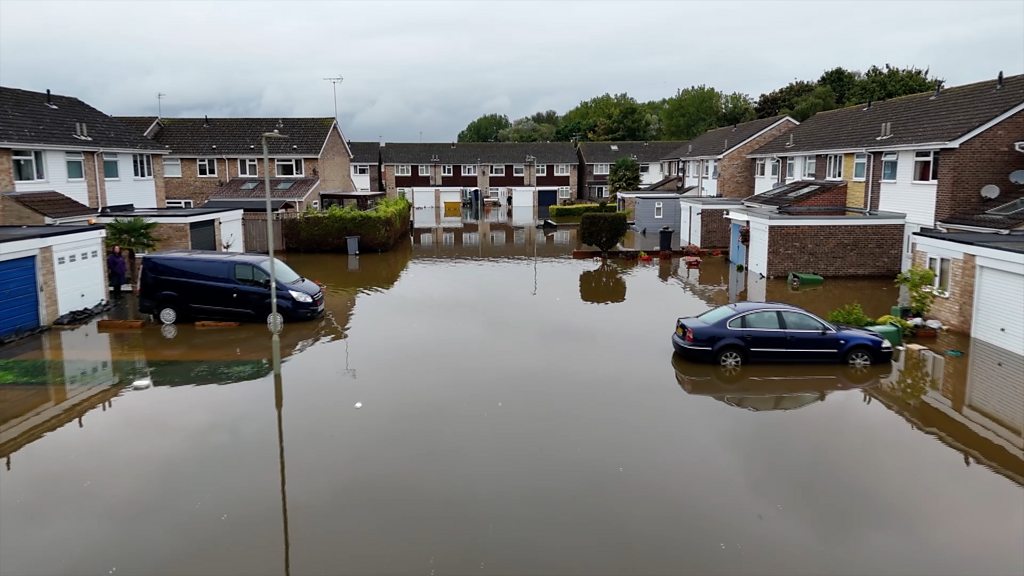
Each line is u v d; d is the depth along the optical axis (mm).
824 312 20703
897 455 10719
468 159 71938
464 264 32312
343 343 17547
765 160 42250
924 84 61156
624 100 116750
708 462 10477
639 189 60844
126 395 13555
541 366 15484
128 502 9227
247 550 8109
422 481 9836
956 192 24031
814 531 8523
